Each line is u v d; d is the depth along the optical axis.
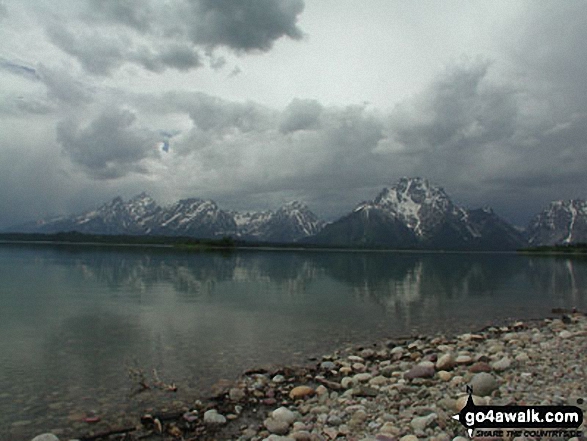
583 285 65.00
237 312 34.03
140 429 12.12
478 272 99.25
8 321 28.25
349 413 12.89
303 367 18.72
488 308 38.81
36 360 19.08
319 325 29.14
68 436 11.69
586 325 27.52
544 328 27.23
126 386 15.80
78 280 58.62
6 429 12.10
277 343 23.45
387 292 51.72
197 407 13.76
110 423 12.54
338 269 102.25
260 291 50.44
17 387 15.52
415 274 88.69
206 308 35.91
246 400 14.45
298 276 76.38
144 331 25.92
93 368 18.00
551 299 46.66
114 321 28.98
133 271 78.38
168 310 34.31
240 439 11.45
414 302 42.56
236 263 118.44
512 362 17.11
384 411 12.87
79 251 173.50
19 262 97.12
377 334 26.42
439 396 13.73
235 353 21.05
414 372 16.44
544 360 17.34
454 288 58.38
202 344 22.81
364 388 14.71
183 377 16.97
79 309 33.94
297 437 10.88
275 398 14.78
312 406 13.78
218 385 16.03
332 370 18.09
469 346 21.86
